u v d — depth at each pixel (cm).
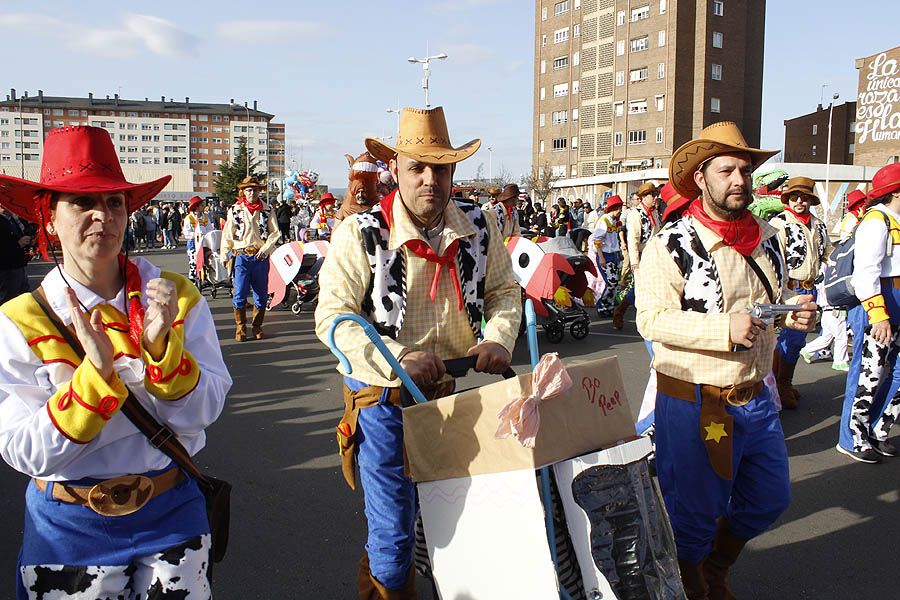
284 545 400
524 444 220
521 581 228
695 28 5828
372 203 789
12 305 198
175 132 15612
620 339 990
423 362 256
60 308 201
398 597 289
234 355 882
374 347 268
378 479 285
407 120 281
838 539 411
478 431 234
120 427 204
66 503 204
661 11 5862
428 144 276
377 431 284
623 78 6209
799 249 654
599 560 227
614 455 233
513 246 894
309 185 2484
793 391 657
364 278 281
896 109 2212
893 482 491
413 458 244
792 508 452
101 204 203
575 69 6719
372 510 287
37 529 205
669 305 311
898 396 524
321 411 650
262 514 438
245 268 945
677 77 5816
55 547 203
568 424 235
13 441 188
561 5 6812
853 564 384
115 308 208
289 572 373
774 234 323
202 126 15838
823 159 6372
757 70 6150
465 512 237
